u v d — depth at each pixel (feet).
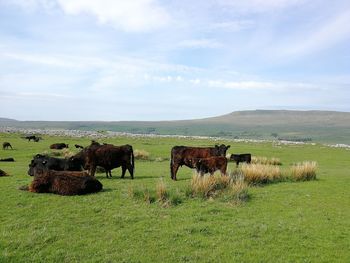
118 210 45.83
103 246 35.40
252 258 33.81
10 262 32.01
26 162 105.19
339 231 41.55
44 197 50.19
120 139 237.04
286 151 178.50
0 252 33.37
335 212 49.80
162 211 46.09
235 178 62.39
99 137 251.39
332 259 34.12
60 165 65.77
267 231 40.47
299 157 151.74
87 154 66.03
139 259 33.01
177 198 50.65
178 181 67.15
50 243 35.73
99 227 40.24
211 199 51.96
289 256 34.47
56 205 46.88
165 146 177.88
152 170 88.43
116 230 39.55
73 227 39.83
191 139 285.23
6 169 84.58
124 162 67.56
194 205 49.32
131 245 35.81
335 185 68.90
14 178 66.13
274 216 46.55
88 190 52.70
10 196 50.29
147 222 42.11
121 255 33.60
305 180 74.69
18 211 44.21
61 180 51.88
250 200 53.83
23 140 201.77
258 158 126.72
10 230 38.47
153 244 36.22
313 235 39.93
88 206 46.80
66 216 43.14
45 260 32.48
